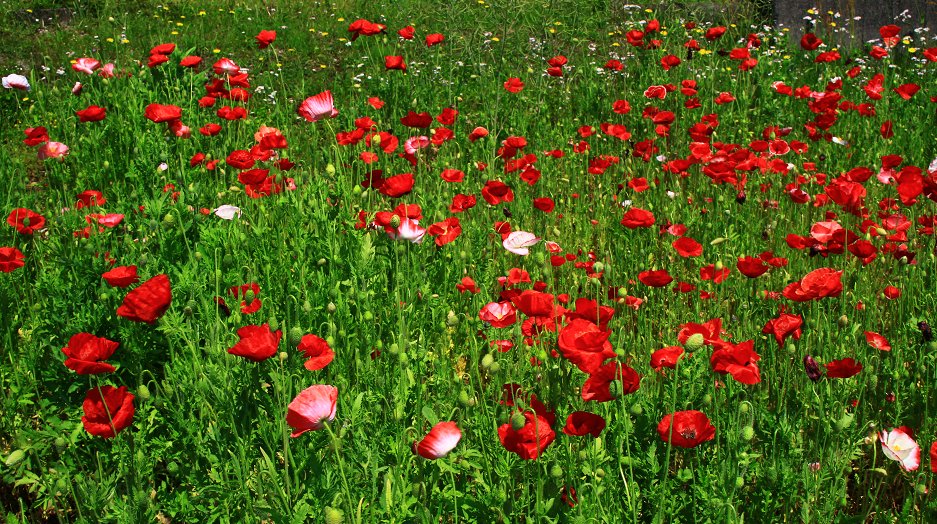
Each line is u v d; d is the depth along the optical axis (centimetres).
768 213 477
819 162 582
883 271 388
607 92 760
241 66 862
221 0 1062
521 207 464
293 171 483
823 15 1009
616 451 233
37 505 243
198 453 235
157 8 998
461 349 330
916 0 970
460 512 227
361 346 293
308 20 1002
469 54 833
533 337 276
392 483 213
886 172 433
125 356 289
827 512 229
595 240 478
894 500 274
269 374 249
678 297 368
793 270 407
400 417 223
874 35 995
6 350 310
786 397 270
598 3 991
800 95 615
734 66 841
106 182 496
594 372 204
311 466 215
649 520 239
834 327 335
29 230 355
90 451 255
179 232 346
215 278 283
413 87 699
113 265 322
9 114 667
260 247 347
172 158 486
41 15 959
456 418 258
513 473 223
